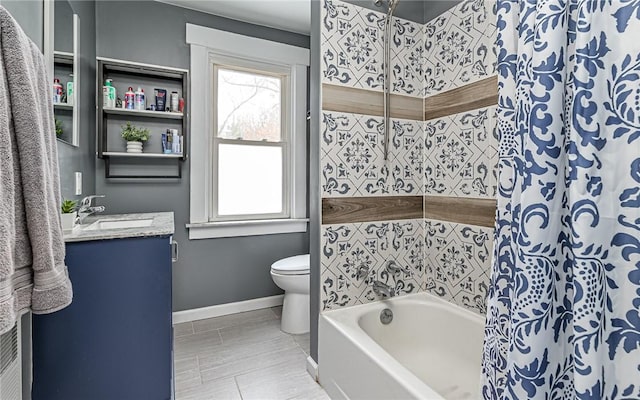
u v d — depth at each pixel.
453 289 1.71
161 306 1.40
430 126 1.82
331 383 1.53
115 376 1.33
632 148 0.65
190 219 2.43
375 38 1.72
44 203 0.85
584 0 0.69
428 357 1.70
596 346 0.67
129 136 2.17
